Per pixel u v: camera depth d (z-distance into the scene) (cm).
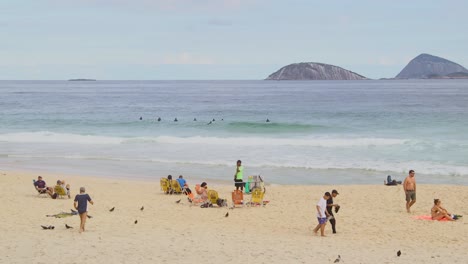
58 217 1956
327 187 2706
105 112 9081
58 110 9606
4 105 11331
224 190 2672
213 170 3294
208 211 2169
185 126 6047
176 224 1897
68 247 1498
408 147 4025
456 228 1877
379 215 2106
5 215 1989
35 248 1483
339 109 9206
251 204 2289
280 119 7225
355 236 1758
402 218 2048
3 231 1711
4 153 4050
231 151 4003
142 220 1955
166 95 16988
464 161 3462
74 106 10975
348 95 15662
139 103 12212
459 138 4600
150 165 3494
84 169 3378
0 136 4962
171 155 3869
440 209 2025
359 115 7606
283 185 2822
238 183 2564
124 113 8806
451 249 1576
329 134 5094
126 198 2439
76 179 2998
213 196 2252
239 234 1744
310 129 5619
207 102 12531
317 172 3200
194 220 1994
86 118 7462
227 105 11169
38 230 1733
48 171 3316
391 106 9875
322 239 1700
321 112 8438
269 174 3153
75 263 1338
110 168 3406
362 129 5522
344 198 2453
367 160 3553
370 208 2252
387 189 2642
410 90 19525
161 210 2175
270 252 1484
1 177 2992
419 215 2109
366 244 1630
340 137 4794
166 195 2534
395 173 3152
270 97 14950
